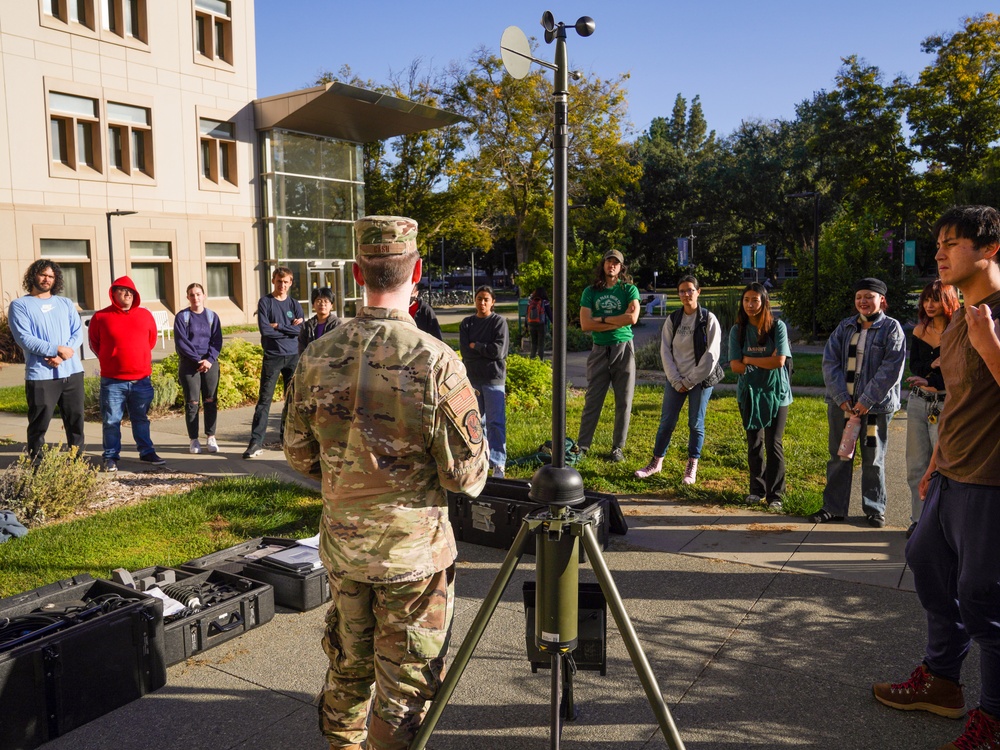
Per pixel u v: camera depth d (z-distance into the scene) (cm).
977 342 249
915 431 494
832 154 4172
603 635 288
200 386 827
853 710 315
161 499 620
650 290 5391
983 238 261
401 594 225
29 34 2166
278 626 404
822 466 718
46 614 338
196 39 2645
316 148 2966
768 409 587
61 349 664
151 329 751
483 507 514
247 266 2858
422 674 229
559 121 219
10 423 1013
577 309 2166
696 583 448
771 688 333
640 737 299
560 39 220
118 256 2444
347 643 238
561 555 236
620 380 738
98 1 2334
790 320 2016
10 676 291
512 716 315
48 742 302
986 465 259
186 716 319
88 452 809
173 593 400
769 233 6125
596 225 4888
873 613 405
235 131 2778
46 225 2239
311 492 646
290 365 803
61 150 2317
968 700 323
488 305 696
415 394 221
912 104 3841
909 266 1970
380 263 232
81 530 548
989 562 259
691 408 663
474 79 3334
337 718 248
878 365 527
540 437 854
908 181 3897
